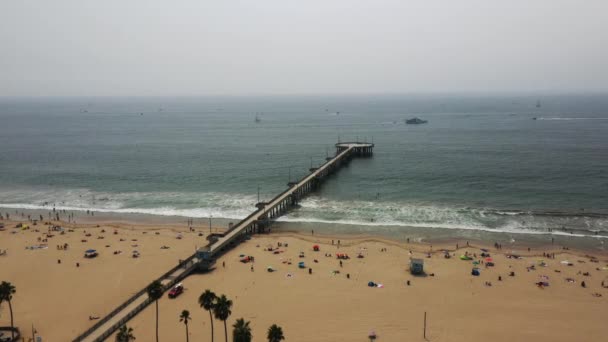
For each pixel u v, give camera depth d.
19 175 160.75
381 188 136.00
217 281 71.00
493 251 84.06
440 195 126.50
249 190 137.38
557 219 103.75
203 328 56.72
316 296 65.50
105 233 96.12
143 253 83.88
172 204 122.12
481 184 137.75
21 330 57.09
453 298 64.81
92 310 62.16
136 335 55.12
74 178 155.88
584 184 134.88
